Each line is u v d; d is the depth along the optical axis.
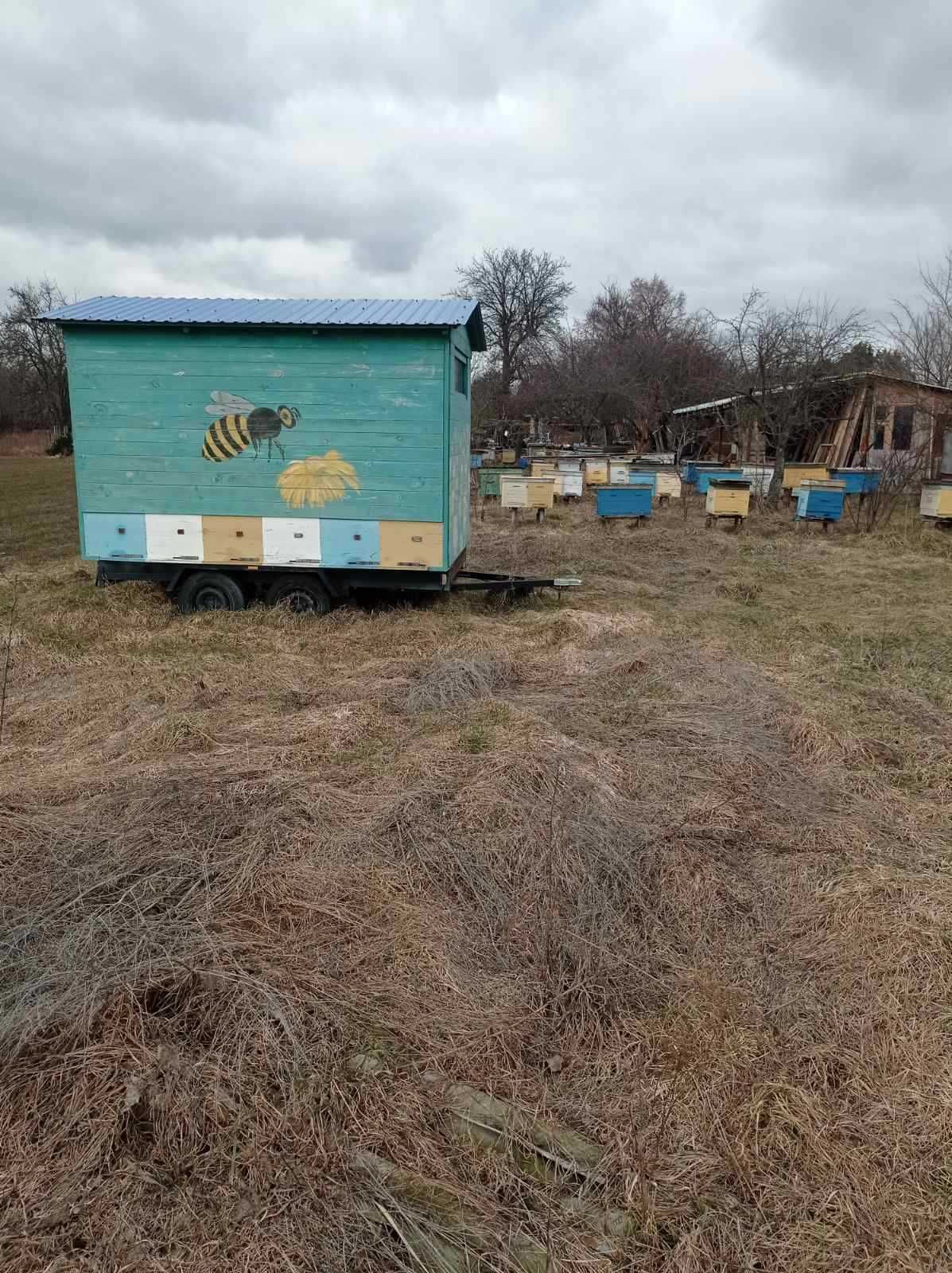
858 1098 2.64
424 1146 2.45
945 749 5.25
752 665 7.11
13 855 3.73
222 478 8.49
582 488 21.94
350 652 7.49
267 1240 2.15
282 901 3.44
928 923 3.40
